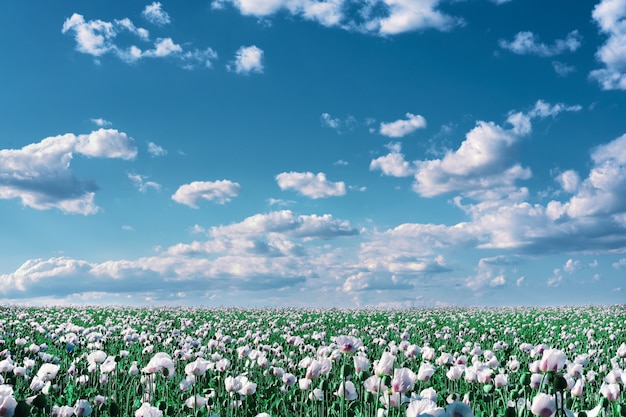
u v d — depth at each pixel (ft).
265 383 32.40
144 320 79.77
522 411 17.87
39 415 22.08
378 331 67.97
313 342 48.75
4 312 86.17
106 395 27.50
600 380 29.58
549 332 69.72
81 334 46.83
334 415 22.77
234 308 133.80
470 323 83.51
